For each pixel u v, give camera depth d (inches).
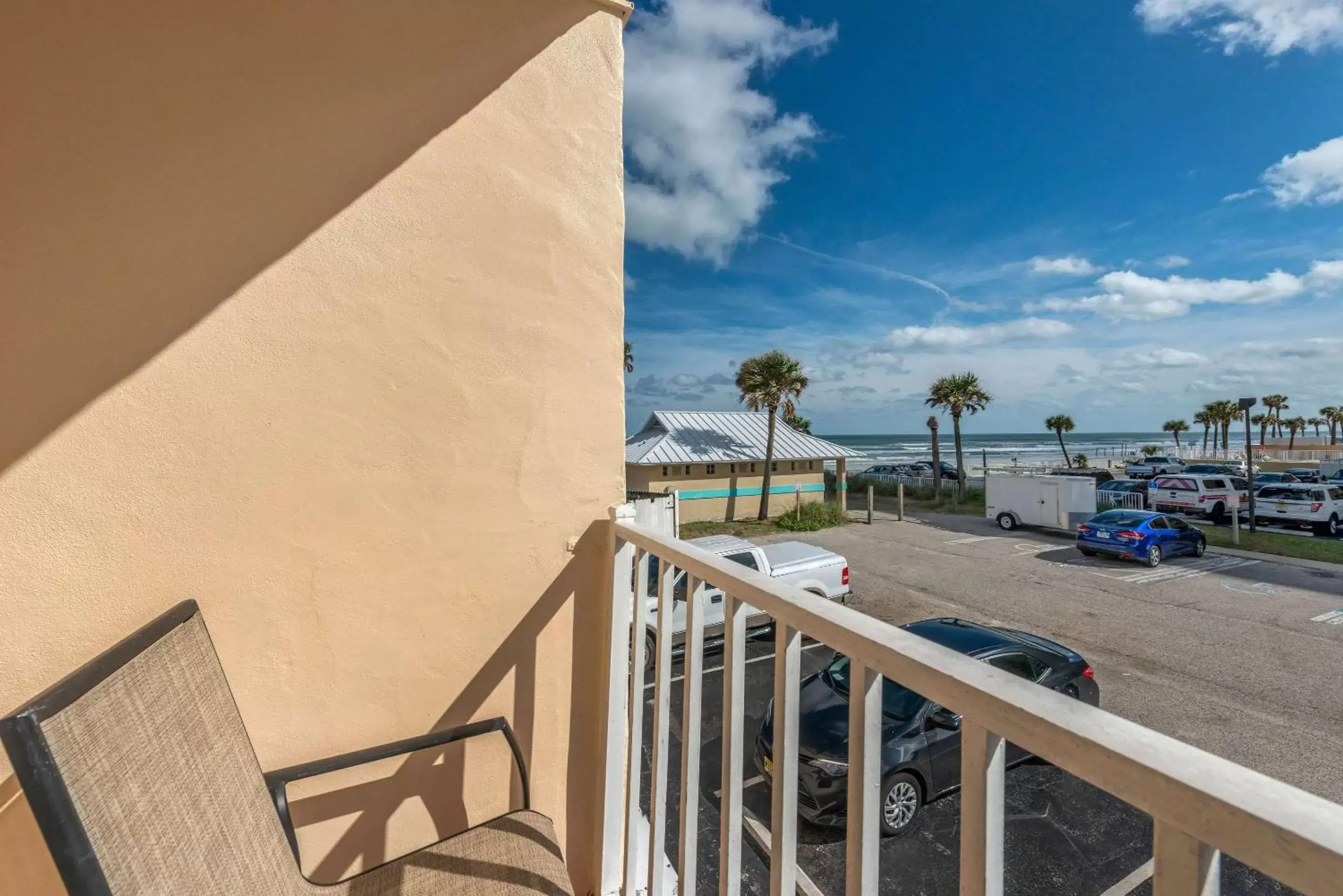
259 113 46.8
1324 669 259.3
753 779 163.8
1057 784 155.7
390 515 49.7
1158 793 15.2
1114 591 394.9
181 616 37.5
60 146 41.9
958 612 351.6
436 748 52.1
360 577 48.8
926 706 153.3
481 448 52.8
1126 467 1144.2
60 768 21.7
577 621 56.8
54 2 42.1
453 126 52.6
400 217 50.4
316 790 48.4
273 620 46.3
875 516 799.7
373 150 49.9
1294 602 362.3
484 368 52.9
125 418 42.6
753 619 271.3
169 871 25.4
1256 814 13.1
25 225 40.9
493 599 53.3
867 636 25.2
